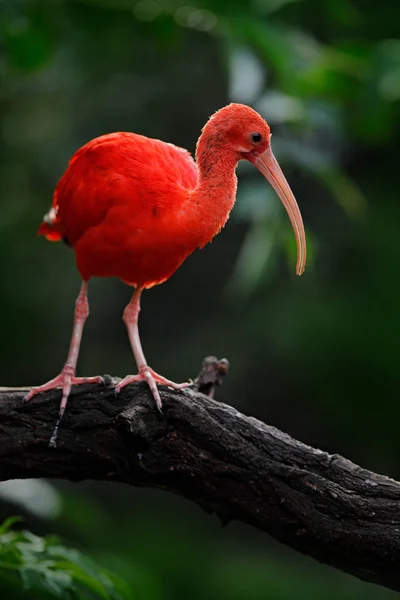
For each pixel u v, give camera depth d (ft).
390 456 67.77
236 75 33.37
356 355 65.46
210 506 22.06
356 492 20.43
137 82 63.16
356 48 35.91
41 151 66.39
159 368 68.85
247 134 23.56
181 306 70.90
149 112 64.85
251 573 59.57
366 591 57.21
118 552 58.54
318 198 68.13
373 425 67.62
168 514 67.26
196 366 67.56
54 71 46.24
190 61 61.16
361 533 20.22
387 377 65.57
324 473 20.74
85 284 25.27
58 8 35.58
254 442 21.17
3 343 67.21
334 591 57.41
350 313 65.87
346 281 67.67
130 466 22.02
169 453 21.66
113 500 66.85
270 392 68.23
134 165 23.47
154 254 23.53
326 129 37.52
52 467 22.39
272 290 67.92
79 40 40.52
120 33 37.88
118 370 68.85
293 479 20.76
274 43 33.78
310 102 35.19
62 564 22.48
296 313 66.18
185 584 57.82
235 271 61.93
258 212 31.63
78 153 24.90
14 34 34.86
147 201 23.12
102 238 23.71
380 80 35.76
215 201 23.25
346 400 67.21
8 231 66.33
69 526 52.70
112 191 23.29
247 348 67.21
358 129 38.65
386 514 20.13
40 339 68.08
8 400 22.25
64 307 67.82
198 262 70.18
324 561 21.26
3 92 57.98
